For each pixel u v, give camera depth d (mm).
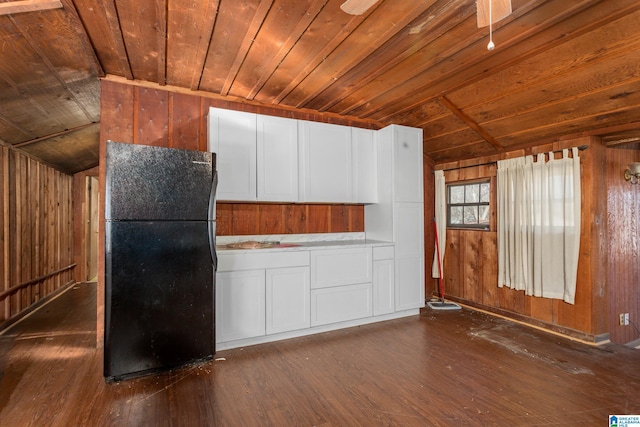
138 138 3111
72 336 3287
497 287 3943
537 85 2801
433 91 3301
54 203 5059
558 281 3287
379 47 2488
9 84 2645
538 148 3521
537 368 2555
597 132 3049
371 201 3990
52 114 3441
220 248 3121
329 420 1912
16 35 2141
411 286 3922
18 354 2828
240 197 3201
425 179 4746
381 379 2391
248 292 3008
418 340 3146
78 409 2008
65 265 5566
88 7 1982
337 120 4117
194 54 2592
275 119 3391
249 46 2480
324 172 3672
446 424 1872
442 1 1957
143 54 2578
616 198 3354
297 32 2291
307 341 3131
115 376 2316
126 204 2326
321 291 3367
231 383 2328
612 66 2379
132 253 2350
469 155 4250
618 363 2637
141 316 2383
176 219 2508
